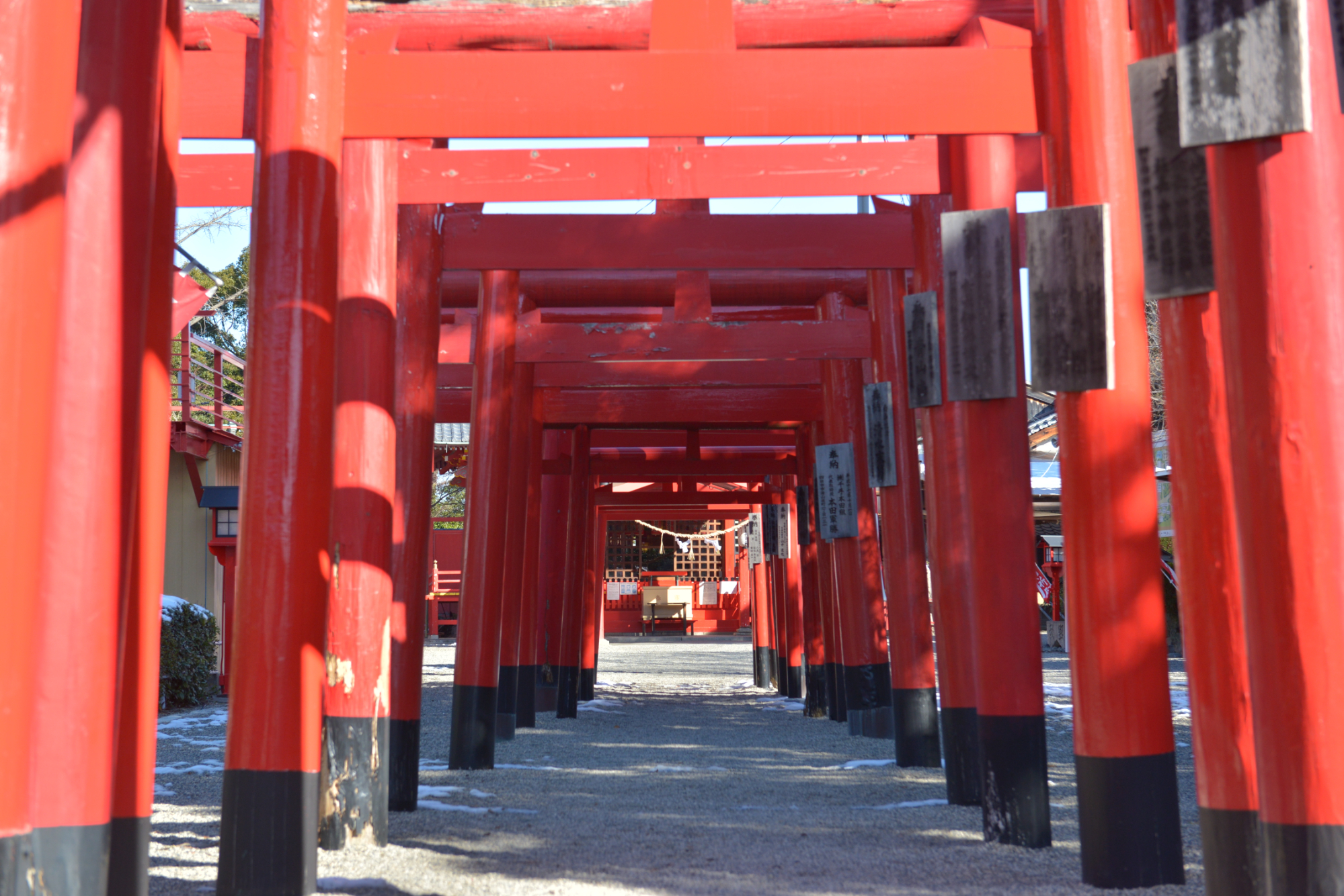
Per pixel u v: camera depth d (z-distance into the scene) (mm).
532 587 10945
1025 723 4578
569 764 7633
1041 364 3863
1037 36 4277
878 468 7320
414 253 5855
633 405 11695
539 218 5973
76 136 2791
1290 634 2514
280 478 3715
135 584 3289
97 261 2766
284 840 3629
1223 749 3295
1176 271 3457
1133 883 3717
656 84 4273
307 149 3908
